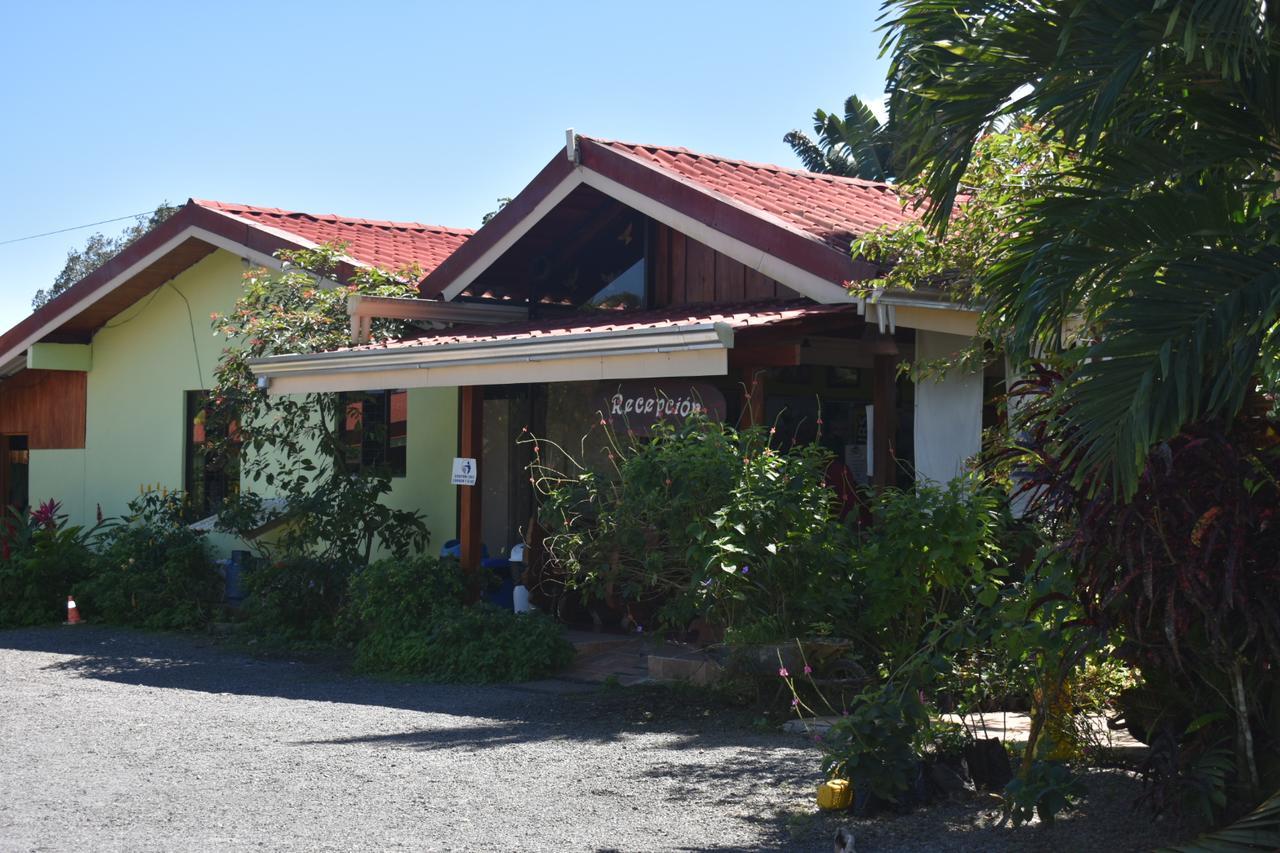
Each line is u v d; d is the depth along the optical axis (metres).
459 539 13.57
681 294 12.70
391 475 13.59
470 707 9.11
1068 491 5.25
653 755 7.27
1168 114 5.79
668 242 12.84
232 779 6.75
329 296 13.47
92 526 18.34
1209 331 4.64
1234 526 4.69
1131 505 4.84
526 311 14.15
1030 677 5.95
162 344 17.50
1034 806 5.32
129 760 7.27
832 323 9.93
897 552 8.24
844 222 11.68
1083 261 5.22
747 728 8.01
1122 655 5.32
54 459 19.17
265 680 10.63
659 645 10.72
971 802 5.94
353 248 15.41
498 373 10.93
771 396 12.42
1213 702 5.51
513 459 13.62
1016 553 8.34
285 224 15.97
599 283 13.69
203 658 11.97
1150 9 5.20
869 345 10.93
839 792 5.91
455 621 10.76
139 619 14.59
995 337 6.41
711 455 8.83
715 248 11.23
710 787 6.48
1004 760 6.12
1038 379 5.59
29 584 15.11
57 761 7.26
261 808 6.13
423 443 14.36
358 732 8.14
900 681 7.26
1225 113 5.58
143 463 17.73
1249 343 4.61
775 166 13.79
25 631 14.43
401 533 13.38
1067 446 5.16
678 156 12.93
